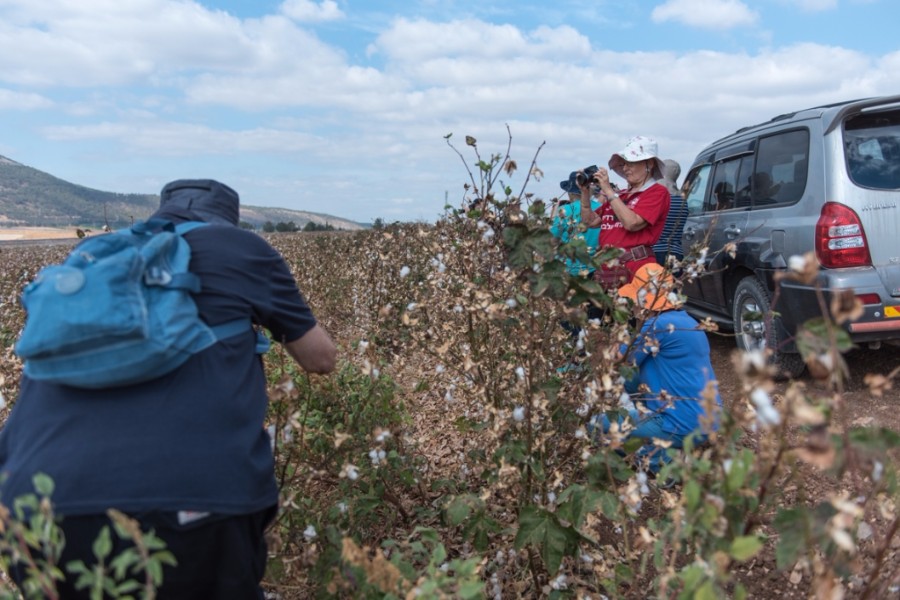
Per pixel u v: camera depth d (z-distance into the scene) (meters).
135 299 1.58
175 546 1.57
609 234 4.61
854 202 4.33
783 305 4.82
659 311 2.68
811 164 4.64
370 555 2.73
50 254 10.89
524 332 2.55
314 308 7.33
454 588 1.92
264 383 1.91
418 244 6.05
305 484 2.75
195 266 1.79
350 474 2.21
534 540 2.18
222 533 1.62
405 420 3.44
